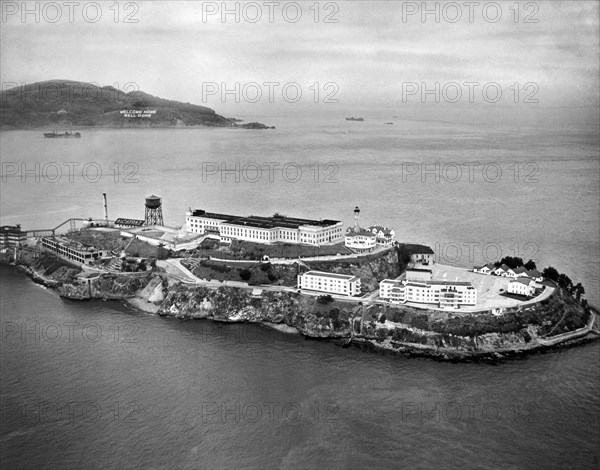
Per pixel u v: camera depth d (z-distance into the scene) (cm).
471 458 19525
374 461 19438
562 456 19562
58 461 19450
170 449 19975
